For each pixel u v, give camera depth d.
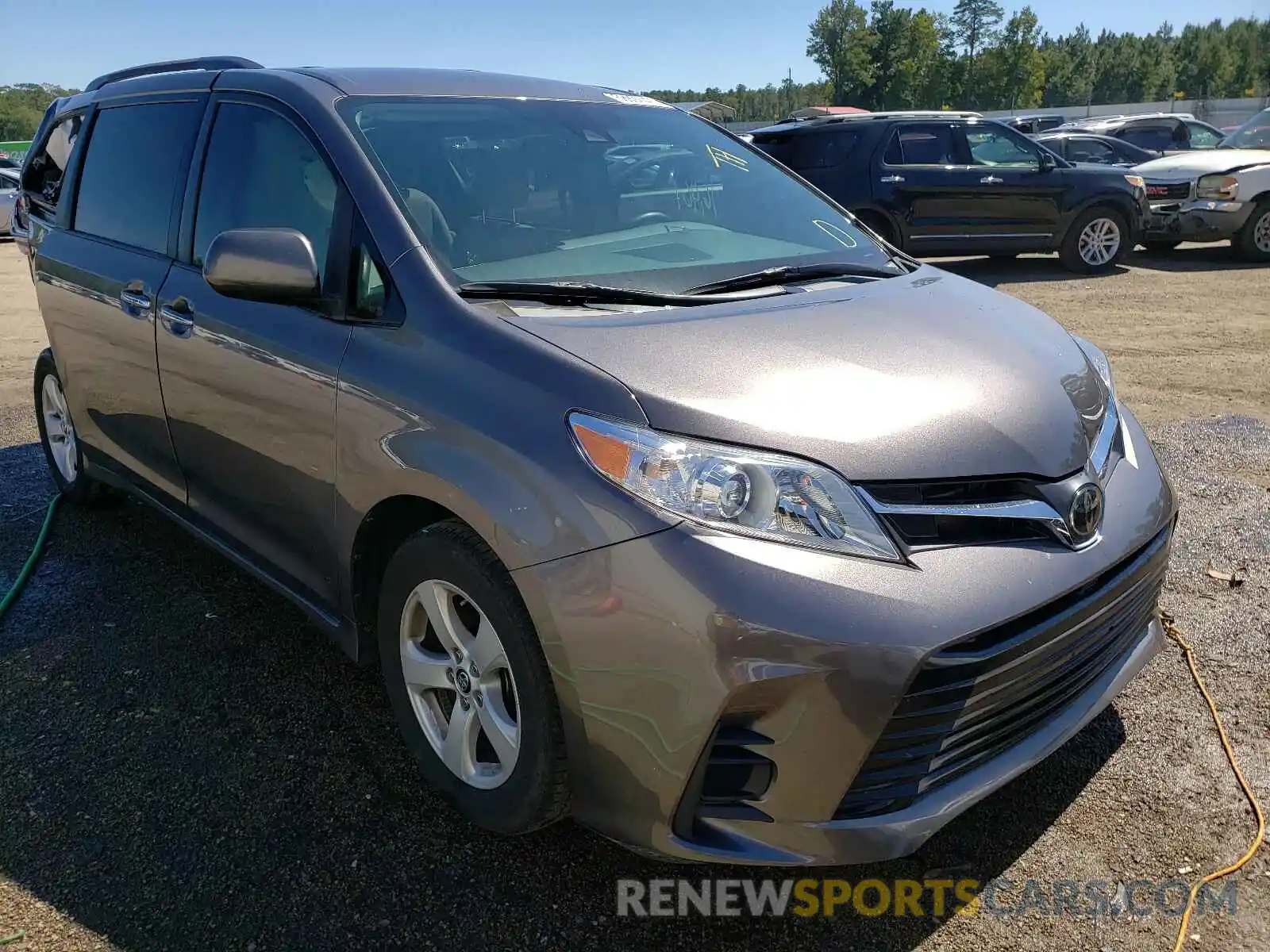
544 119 3.14
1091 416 2.45
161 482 3.55
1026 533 2.10
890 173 10.99
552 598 1.97
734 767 1.97
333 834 2.41
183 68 3.89
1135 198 11.45
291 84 2.97
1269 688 3.00
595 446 1.98
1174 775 2.62
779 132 11.52
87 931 2.11
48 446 4.58
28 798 2.53
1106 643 2.34
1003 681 2.02
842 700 1.84
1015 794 2.56
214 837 2.39
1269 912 2.17
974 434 2.12
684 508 1.90
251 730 2.83
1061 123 25.12
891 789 1.97
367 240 2.54
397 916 2.16
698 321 2.35
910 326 2.50
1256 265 11.84
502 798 2.24
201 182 3.21
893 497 1.98
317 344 2.55
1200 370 6.84
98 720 2.87
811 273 2.89
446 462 2.16
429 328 2.34
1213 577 3.71
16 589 3.65
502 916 2.17
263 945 2.08
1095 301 9.70
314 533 2.69
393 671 2.54
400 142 2.78
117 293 3.46
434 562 2.27
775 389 2.09
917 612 1.87
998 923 2.16
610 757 2.00
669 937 2.12
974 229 11.31
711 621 1.83
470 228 2.64
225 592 3.68
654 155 3.24
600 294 2.47
